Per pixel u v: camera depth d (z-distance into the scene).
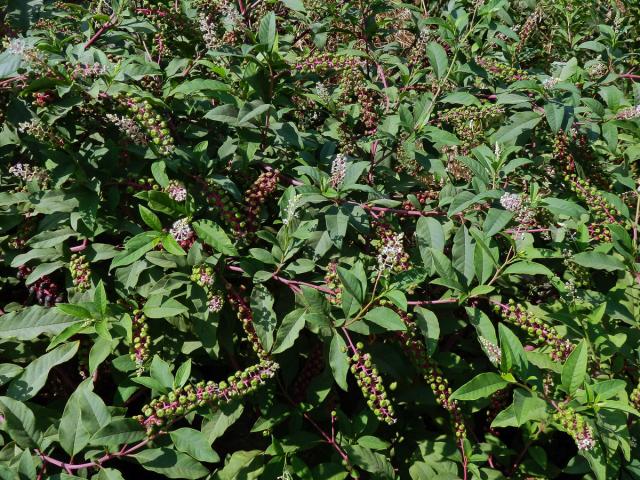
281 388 0.86
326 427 0.89
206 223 0.80
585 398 0.72
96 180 0.84
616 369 0.87
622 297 0.93
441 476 0.80
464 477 0.81
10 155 0.96
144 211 0.76
